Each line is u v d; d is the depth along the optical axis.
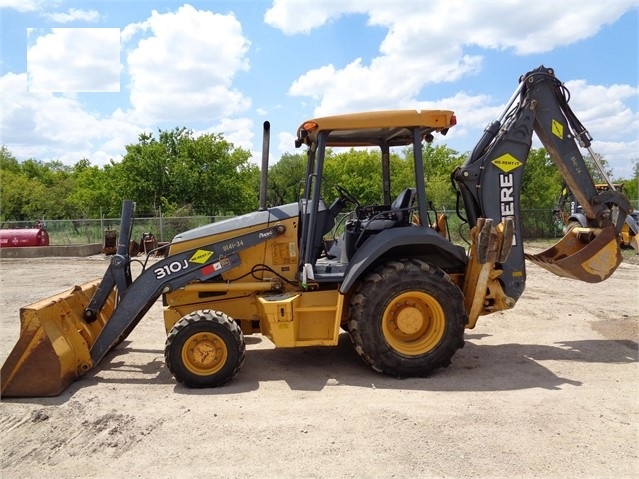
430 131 5.76
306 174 5.99
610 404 4.27
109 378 5.24
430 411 4.16
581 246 6.48
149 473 3.29
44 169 63.56
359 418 4.05
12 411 4.34
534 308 8.57
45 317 4.82
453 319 5.07
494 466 3.28
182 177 34.00
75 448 3.65
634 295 9.88
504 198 5.80
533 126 5.89
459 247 5.36
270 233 5.53
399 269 5.05
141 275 5.35
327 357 5.86
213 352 4.90
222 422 4.04
